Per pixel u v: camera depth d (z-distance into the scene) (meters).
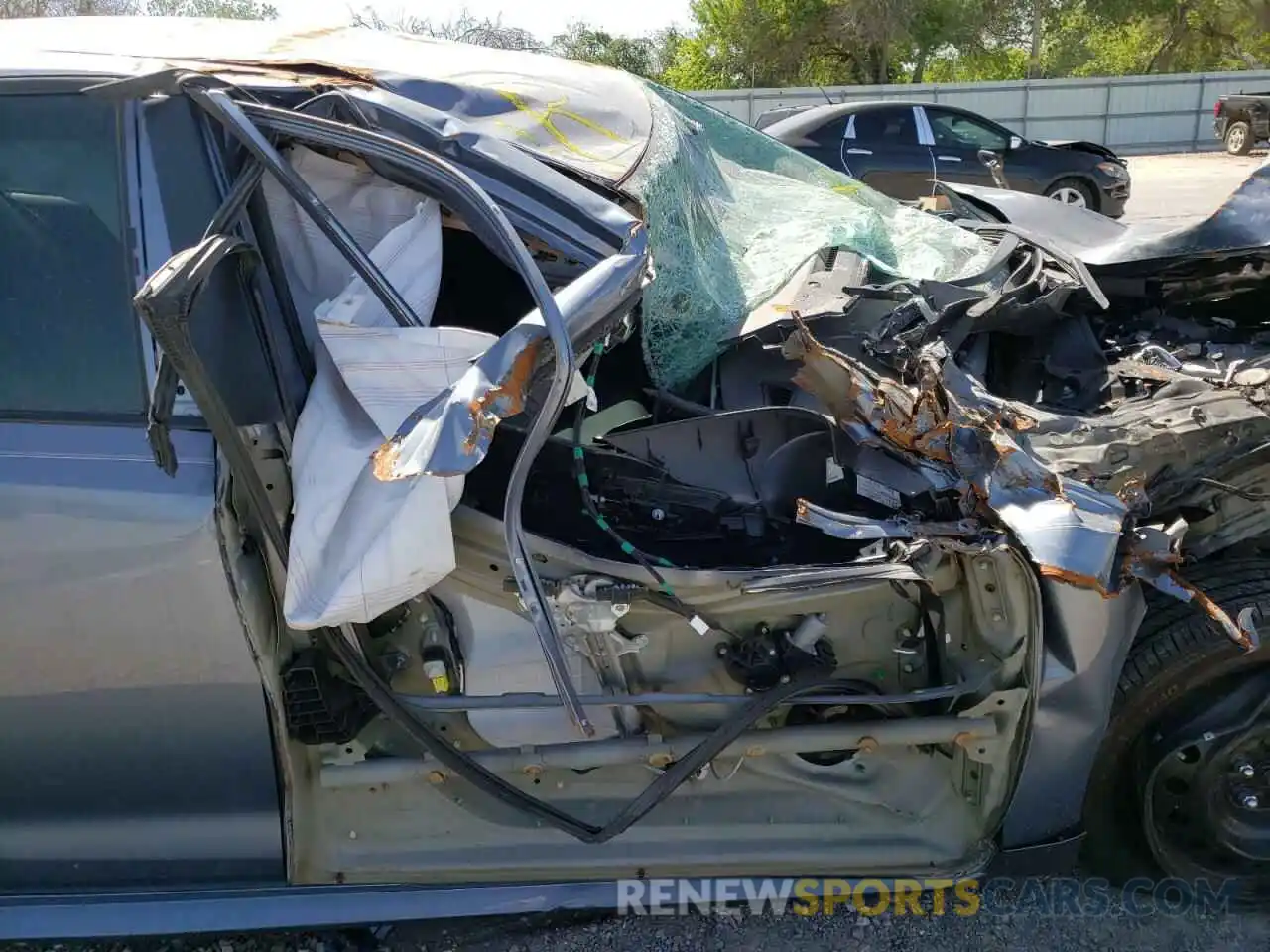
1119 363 2.62
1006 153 12.02
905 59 31.72
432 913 2.16
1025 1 32.41
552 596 1.97
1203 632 2.20
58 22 2.40
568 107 2.40
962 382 2.15
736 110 24.08
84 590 1.91
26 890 2.18
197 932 2.12
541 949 2.36
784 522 2.19
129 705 2.00
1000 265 2.91
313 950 2.38
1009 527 1.90
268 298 1.90
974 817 2.27
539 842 2.25
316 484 1.76
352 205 2.01
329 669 2.06
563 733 2.20
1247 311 3.08
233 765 2.06
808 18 29.80
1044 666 2.08
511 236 1.71
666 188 2.37
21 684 1.98
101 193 1.93
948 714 2.20
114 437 1.91
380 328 1.80
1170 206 14.12
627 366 2.39
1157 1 32.94
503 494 2.07
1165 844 2.38
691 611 2.04
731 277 2.57
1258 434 2.17
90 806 2.12
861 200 3.48
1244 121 21.48
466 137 1.95
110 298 1.93
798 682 2.09
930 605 2.19
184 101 1.92
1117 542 1.85
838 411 2.07
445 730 2.17
